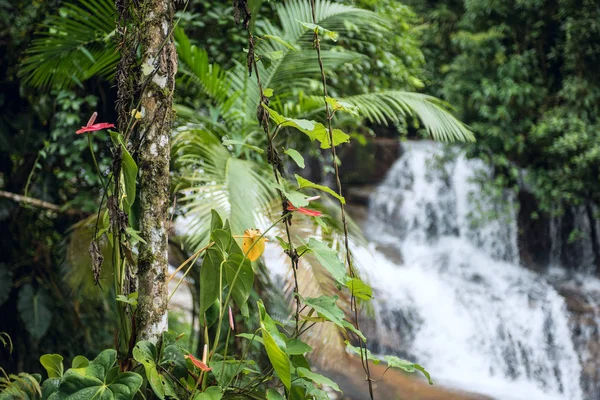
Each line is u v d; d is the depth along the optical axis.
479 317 6.47
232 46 3.86
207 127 3.12
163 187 1.35
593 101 8.00
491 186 8.15
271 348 1.14
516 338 6.36
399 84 4.53
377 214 8.59
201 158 2.72
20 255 3.94
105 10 2.92
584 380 6.01
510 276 7.45
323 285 2.82
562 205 8.23
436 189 8.57
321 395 1.27
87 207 3.65
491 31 8.70
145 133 1.33
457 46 9.95
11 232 3.90
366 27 4.01
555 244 8.24
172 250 3.47
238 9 1.38
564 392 6.03
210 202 2.41
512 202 8.29
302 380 1.31
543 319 6.48
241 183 2.51
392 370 5.59
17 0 3.76
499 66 8.66
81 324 3.98
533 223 8.38
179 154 2.94
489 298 6.73
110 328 4.21
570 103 8.19
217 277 1.34
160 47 1.33
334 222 2.98
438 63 10.12
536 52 9.01
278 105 3.26
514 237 8.07
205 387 1.29
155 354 1.27
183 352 1.33
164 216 1.35
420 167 8.79
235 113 3.07
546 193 8.08
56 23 3.06
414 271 7.14
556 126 7.92
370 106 3.03
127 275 1.34
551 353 6.27
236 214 2.39
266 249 5.72
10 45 3.80
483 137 8.51
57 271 3.99
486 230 8.11
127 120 1.34
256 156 3.27
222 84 3.06
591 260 7.99
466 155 8.45
